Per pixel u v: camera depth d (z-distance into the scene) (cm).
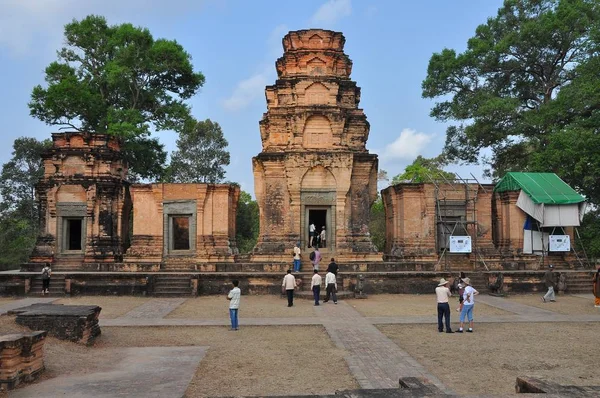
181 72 4728
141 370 1336
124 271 3569
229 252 3672
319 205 3703
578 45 4441
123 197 4072
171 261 3672
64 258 3894
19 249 5397
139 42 4547
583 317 2239
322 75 3847
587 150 3788
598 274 2598
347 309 2495
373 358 1483
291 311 2438
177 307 2594
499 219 4019
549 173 4041
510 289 3194
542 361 1451
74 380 1232
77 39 4625
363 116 3850
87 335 1639
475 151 5191
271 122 3828
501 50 4600
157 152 5175
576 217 3719
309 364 1420
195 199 3750
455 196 3891
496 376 1293
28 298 3005
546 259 3828
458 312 2389
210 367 1386
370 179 3853
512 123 4712
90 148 4006
